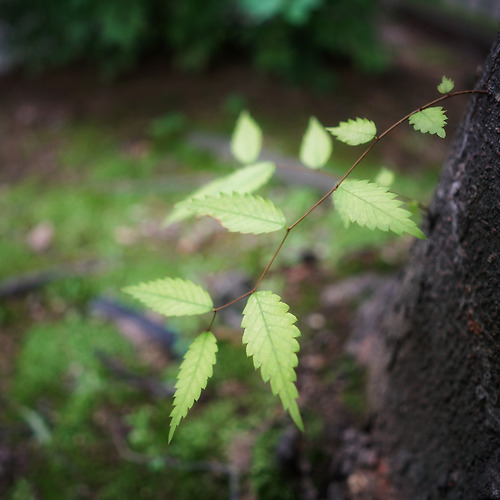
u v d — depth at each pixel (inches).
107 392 84.6
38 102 187.5
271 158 139.2
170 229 122.6
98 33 181.3
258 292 34.2
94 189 139.2
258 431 72.7
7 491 71.6
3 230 126.3
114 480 71.4
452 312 44.2
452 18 235.9
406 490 54.2
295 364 31.0
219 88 170.7
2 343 96.9
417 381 51.1
